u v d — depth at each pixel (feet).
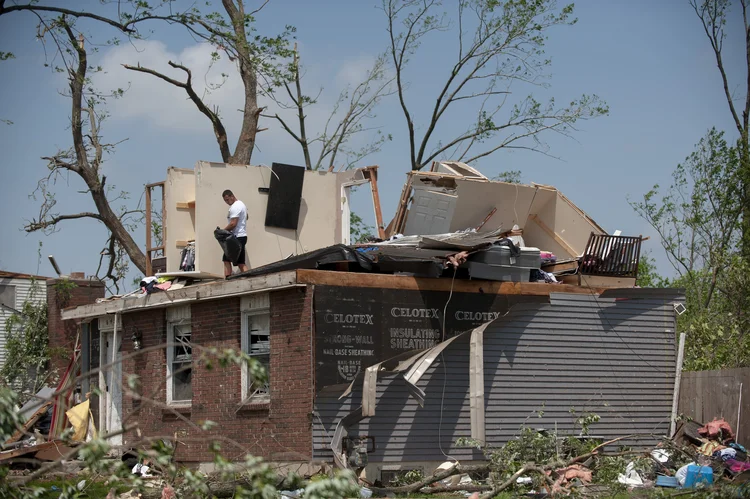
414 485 42.19
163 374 58.70
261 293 50.83
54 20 82.48
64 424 64.54
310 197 65.72
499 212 61.52
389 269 51.72
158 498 34.42
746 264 79.00
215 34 86.12
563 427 51.31
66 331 76.13
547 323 51.78
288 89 107.45
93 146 90.48
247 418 50.96
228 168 63.00
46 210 90.33
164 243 66.69
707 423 51.26
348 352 47.88
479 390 47.39
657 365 54.54
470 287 52.06
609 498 38.93
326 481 21.85
